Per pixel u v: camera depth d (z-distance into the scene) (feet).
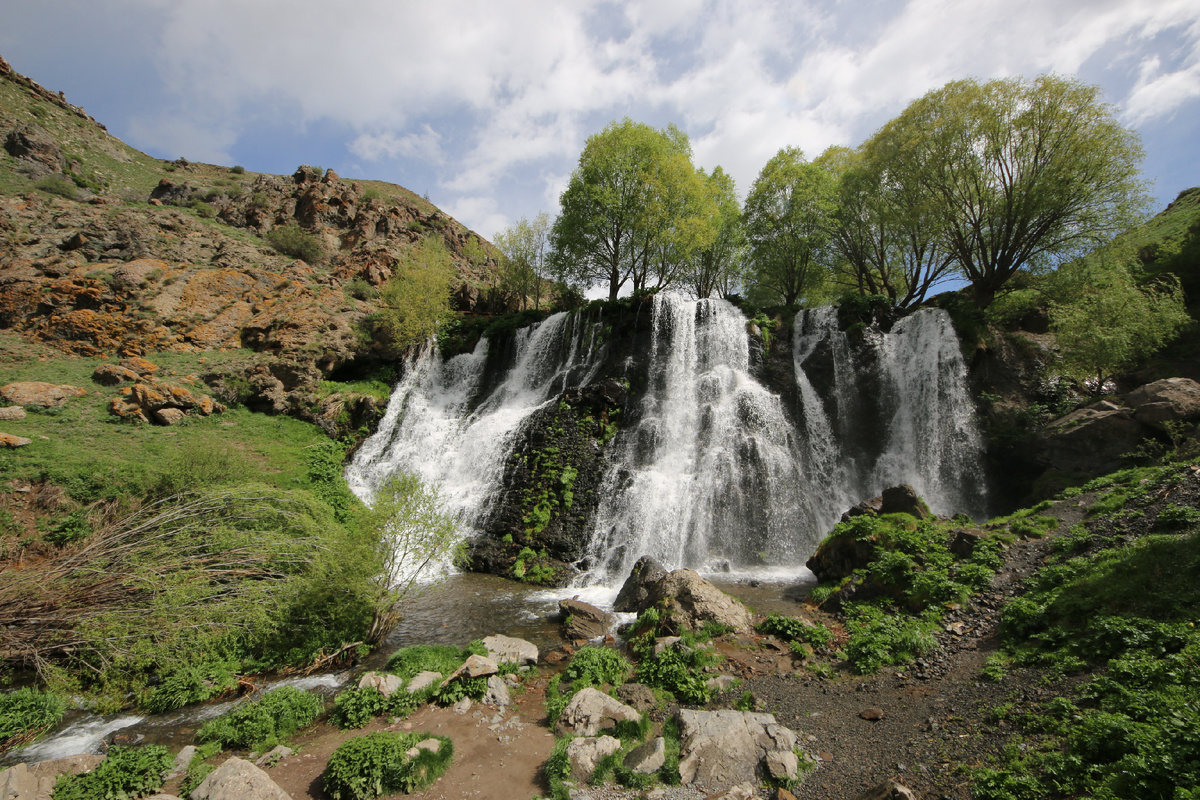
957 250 94.48
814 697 31.30
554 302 142.20
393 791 25.02
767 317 92.27
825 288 134.72
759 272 127.34
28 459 61.11
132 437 72.84
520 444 79.97
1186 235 88.63
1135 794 17.11
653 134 117.80
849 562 49.55
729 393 83.15
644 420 81.61
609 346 98.94
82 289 100.68
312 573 42.34
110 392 81.82
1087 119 76.48
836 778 23.67
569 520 69.26
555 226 126.31
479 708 32.76
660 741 26.66
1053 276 87.61
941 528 49.49
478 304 140.05
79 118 246.06
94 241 116.16
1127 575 31.27
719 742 25.98
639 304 98.68
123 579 39.45
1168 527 36.22
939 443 75.00
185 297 107.65
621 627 45.60
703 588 44.39
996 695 26.58
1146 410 57.00
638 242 118.42
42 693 34.45
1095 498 48.85
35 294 99.86
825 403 84.38
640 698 32.40
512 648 39.65
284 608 40.52
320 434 92.07
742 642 39.34
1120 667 23.53
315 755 28.58
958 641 33.91
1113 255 82.53
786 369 86.63
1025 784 19.34
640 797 23.70
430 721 31.35
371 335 112.88
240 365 93.45
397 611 49.26
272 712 31.68
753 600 49.98
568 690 34.30
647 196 115.14
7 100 215.31
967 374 75.51
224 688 36.27
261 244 144.66
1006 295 88.69
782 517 70.33
